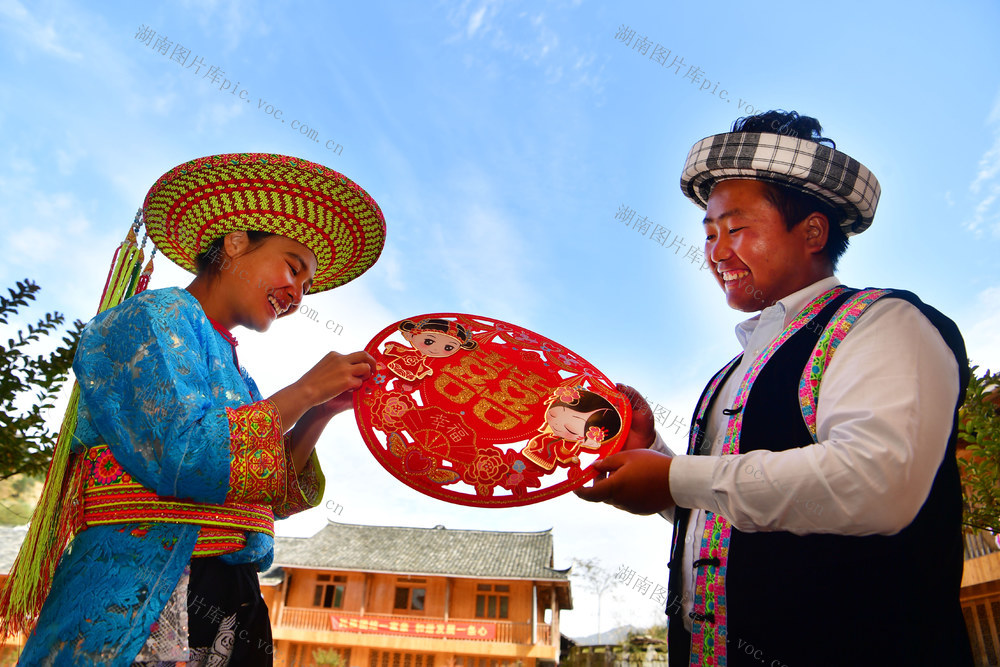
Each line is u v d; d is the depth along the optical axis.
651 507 1.55
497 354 2.22
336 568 27.61
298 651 26.23
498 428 1.87
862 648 1.34
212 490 1.57
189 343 1.71
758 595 1.46
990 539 9.61
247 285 2.07
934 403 1.37
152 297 1.73
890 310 1.53
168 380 1.59
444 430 1.86
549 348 2.30
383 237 2.40
